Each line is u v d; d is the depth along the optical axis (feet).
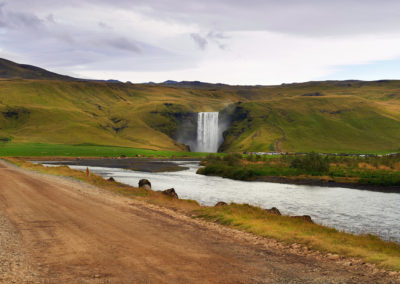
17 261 28.63
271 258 31.65
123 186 110.83
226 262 29.55
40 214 53.88
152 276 25.18
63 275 25.16
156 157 562.66
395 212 104.12
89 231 41.75
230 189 160.25
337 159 363.15
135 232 41.75
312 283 24.38
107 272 26.05
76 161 418.92
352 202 125.39
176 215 57.47
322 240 39.50
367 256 32.37
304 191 159.12
